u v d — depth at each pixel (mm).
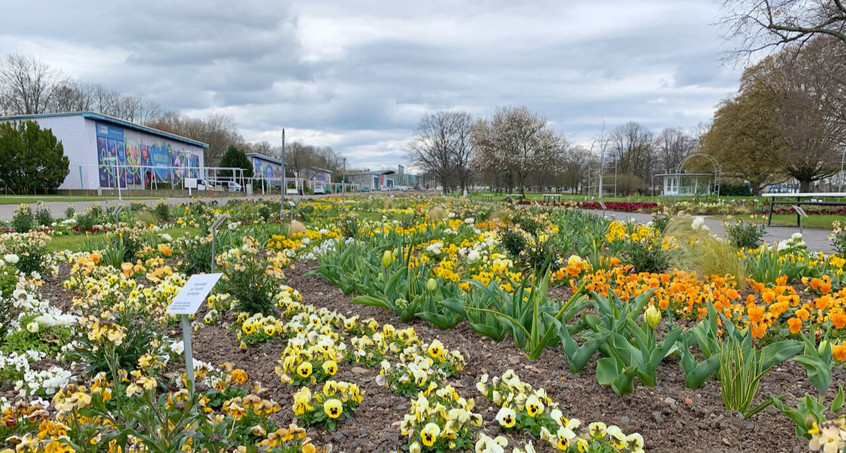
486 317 4145
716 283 4309
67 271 7285
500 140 46531
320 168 82000
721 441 2543
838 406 2418
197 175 50531
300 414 2723
